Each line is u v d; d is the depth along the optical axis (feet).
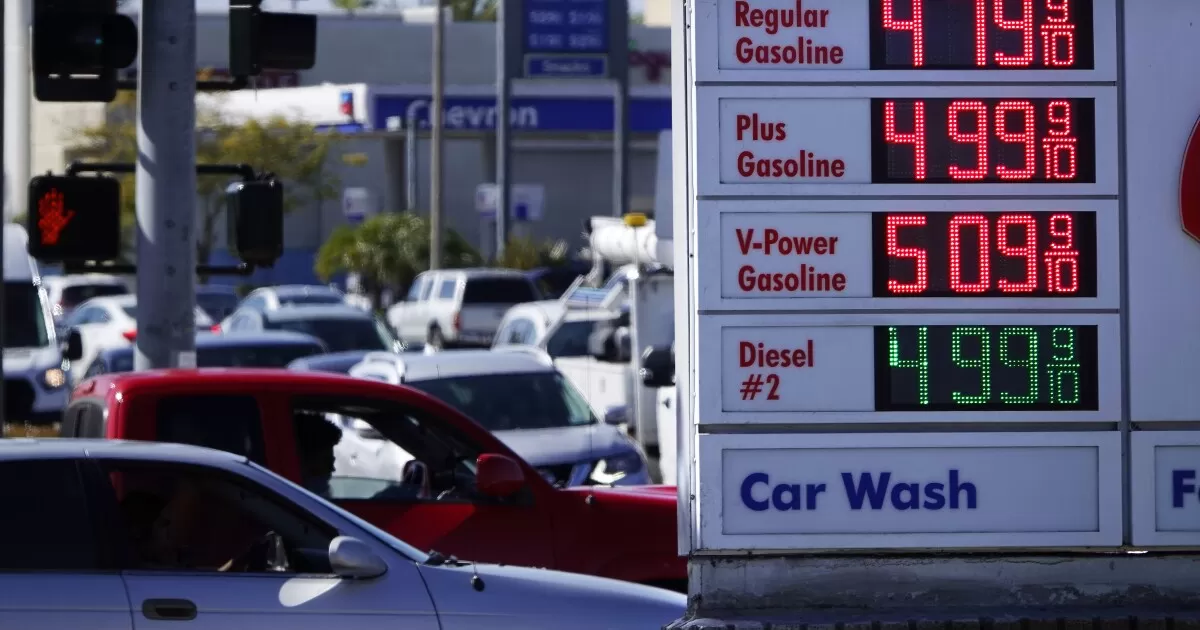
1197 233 44.27
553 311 171.94
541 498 63.00
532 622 47.93
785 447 44.65
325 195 399.85
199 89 78.13
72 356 127.85
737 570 45.14
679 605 50.57
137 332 76.89
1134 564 45.57
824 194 44.37
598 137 433.89
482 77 464.24
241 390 61.77
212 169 77.92
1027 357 44.60
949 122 44.47
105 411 60.90
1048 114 44.52
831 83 44.39
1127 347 44.60
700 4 44.34
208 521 47.37
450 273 268.41
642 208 449.06
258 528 47.85
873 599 45.27
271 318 186.50
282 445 61.52
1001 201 44.39
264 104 393.91
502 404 99.66
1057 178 44.50
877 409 44.50
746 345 44.52
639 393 137.39
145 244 76.59
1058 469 44.88
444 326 265.34
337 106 387.34
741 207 44.39
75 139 392.06
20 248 153.28
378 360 106.52
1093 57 44.60
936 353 44.55
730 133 44.42
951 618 44.29
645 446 138.21
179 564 46.44
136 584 44.19
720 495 44.65
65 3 74.84
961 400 44.52
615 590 50.03
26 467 44.83
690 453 45.21
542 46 368.48
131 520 46.34
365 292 348.18
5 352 148.46
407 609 46.60
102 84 75.46
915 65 44.42
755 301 44.39
